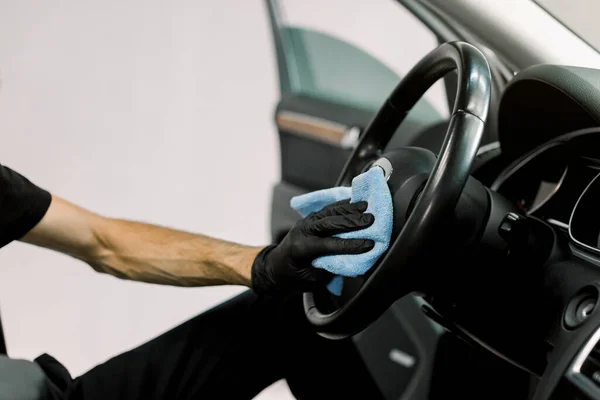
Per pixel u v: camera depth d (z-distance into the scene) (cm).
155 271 120
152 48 264
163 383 117
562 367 73
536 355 92
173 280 120
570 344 75
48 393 101
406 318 157
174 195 240
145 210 235
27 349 211
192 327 124
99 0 270
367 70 212
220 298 225
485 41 122
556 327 86
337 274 84
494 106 124
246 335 124
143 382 117
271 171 245
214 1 271
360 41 231
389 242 81
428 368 149
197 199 239
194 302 225
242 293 132
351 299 83
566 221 96
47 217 121
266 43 267
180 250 119
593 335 73
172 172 244
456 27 126
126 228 125
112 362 120
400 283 79
